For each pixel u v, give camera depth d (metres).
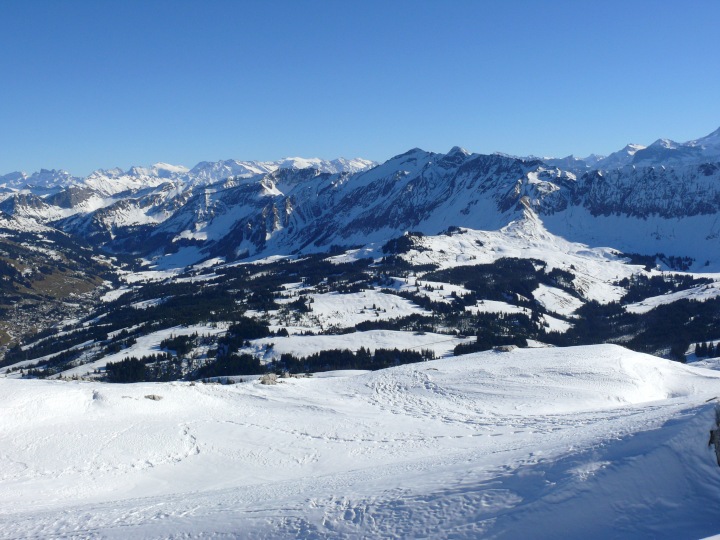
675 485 23.52
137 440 51.47
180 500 35.03
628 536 21.47
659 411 39.00
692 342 173.25
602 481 24.52
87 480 43.38
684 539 20.59
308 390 75.00
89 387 63.94
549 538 22.28
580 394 65.12
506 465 29.62
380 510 26.92
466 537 23.38
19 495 39.81
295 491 33.44
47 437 50.50
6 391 57.44
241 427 56.56
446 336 183.38
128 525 29.81
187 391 67.81
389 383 76.75
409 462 39.62
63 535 29.27
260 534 26.70
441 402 66.31
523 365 78.50
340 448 50.12
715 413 26.42
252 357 159.50
